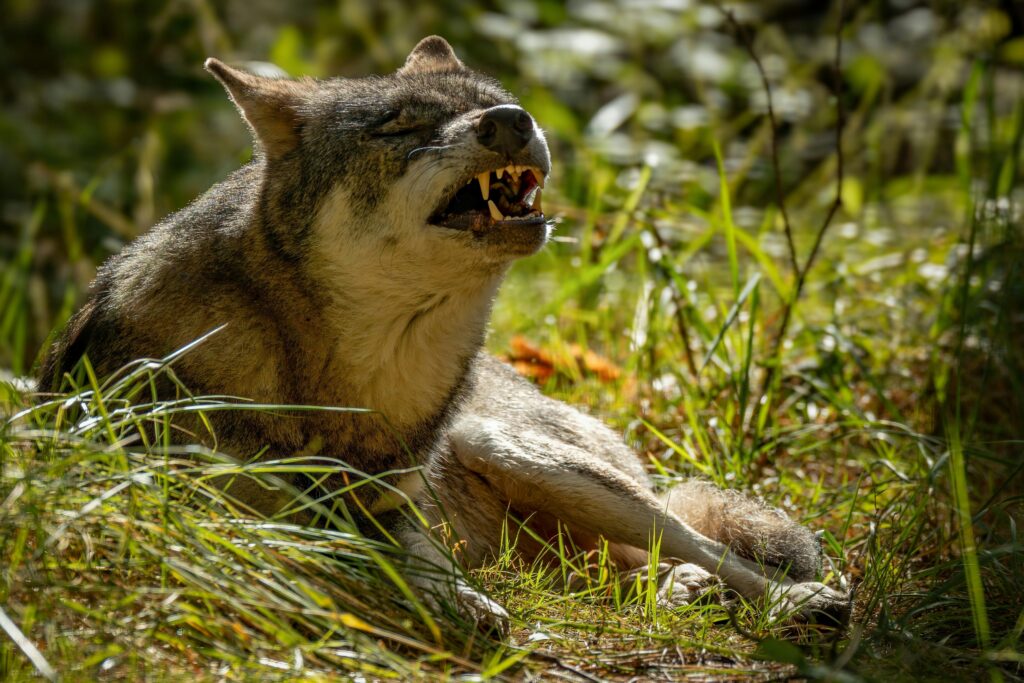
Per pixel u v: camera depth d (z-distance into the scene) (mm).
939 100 17000
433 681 5406
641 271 11289
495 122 7062
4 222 16422
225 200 7703
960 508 6621
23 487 5527
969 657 6160
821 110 17469
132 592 5332
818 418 10555
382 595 5992
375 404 7379
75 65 20500
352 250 7238
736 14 19438
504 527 7926
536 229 7184
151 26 20234
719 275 13500
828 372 10766
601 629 6383
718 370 10500
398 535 7395
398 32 19641
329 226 7289
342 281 7250
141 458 6035
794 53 20547
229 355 7059
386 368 7367
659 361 11125
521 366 11195
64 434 5867
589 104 19938
